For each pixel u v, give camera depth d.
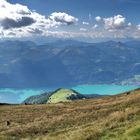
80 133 35.06
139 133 24.58
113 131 30.00
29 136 51.09
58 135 42.34
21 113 84.56
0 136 52.88
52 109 85.69
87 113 62.78
